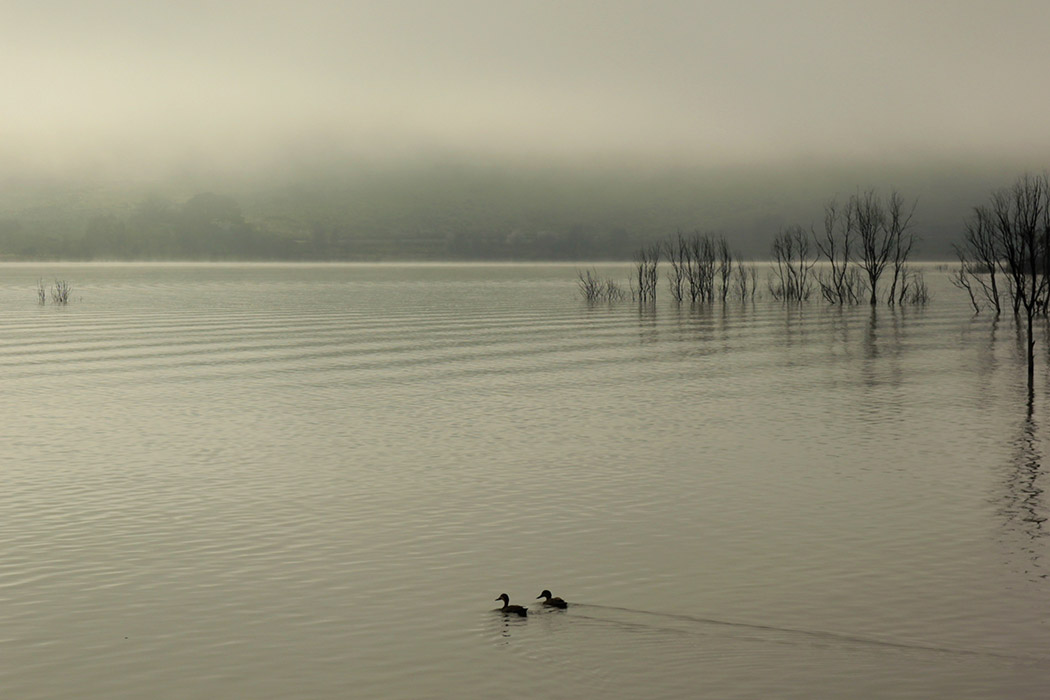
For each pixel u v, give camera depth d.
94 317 103.06
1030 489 29.92
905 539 24.94
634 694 16.70
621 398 47.72
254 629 19.48
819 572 22.45
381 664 17.92
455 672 17.55
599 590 21.39
